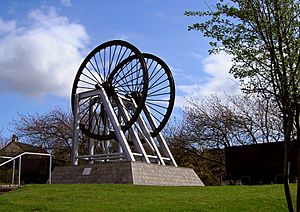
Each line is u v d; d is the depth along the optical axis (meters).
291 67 8.14
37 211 14.24
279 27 8.24
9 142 56.09
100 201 15.70
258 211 13.31
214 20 8.88
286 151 8.11
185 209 13.66
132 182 22.34
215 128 44.47
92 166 24.64
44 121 48.53
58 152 47.97
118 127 26.06
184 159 46.38
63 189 18.58
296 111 8.08
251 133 42.00
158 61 29.28
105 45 28.72
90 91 28.69
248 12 8.49
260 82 11.06
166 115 28.83
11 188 20.56
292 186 17.73
